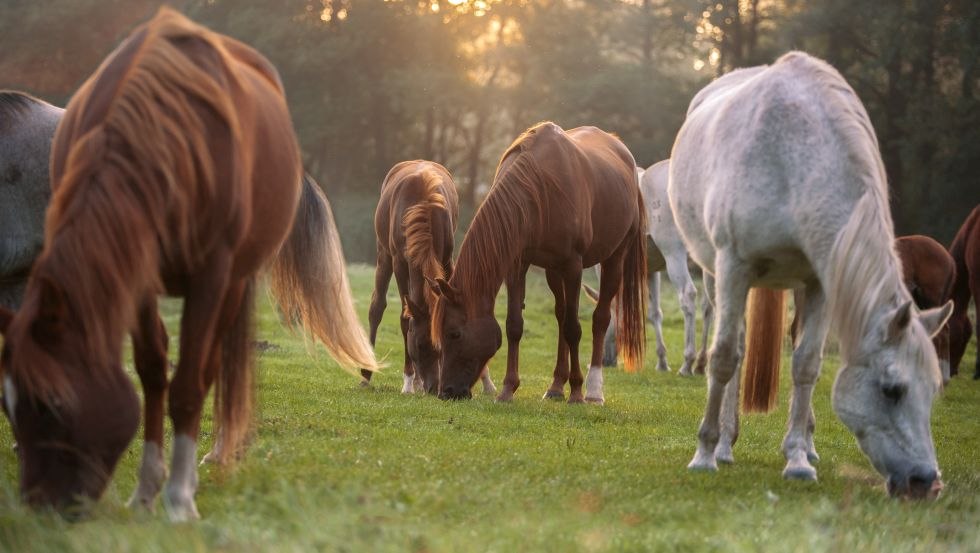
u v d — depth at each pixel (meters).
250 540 4.73
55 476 4.54
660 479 7.30
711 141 7.81
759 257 7.32
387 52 66.94
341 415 10.01
